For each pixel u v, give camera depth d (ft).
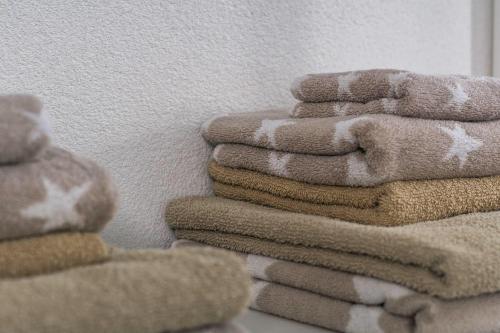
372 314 1.94
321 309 2.08
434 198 2.26
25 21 2.27
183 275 1.54
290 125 2.43
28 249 1.56
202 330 1.59
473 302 1.90
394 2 3.59
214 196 2.79
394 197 2.15
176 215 2.60
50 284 1.43
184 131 2.73
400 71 2.37
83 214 1.63
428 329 1.79
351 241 1.98
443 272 1.76
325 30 3.24
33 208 1.56
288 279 2.19
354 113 2.45
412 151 2.18
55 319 1.36
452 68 3.97
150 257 1.67
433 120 2.32
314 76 2.59
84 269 1.53
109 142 2.50
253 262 2.32
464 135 2.30
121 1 2.50
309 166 2.34
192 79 2.74
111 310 1.42
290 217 2.21
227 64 2.86
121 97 2.53
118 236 2.55
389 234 1.91
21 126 1.57
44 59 2.32
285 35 3.07
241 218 2.35
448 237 1.94
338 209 2.30
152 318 1.47
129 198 2.57
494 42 4.18
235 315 1.60
